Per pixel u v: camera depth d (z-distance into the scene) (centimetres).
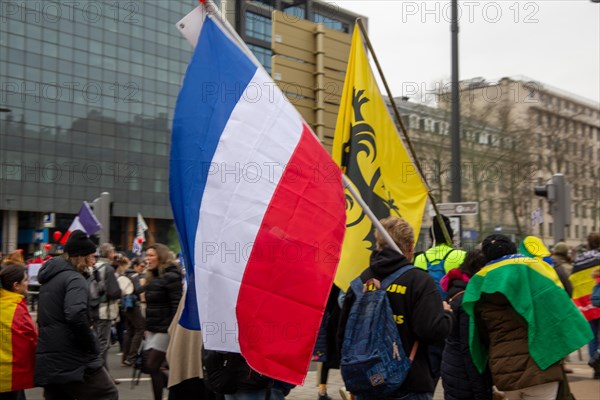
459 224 1223
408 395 407
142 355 713
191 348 588
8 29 4697
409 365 399
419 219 706
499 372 449
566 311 441
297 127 434
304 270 414
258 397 450
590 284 981
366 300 413
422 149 3572
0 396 568
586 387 855
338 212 433
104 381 562
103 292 931
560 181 1099
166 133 5578
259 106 428
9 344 550
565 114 5534
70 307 529
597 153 7175
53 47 4928
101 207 1391
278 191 418
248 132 423
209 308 405
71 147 5031
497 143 3909
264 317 404
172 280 691
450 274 528
